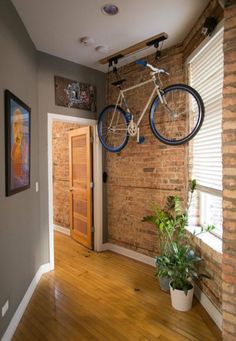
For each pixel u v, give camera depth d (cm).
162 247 278
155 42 272
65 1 210
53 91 319
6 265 185
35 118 287
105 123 380
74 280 290
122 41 283
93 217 393
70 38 275
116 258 358
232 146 169
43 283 282
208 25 214
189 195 275
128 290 267
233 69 167
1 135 178
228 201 171
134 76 343
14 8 213
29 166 250
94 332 200
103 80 384
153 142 319
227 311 173
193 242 252
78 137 423
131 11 227
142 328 205
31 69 271
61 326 207
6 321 184
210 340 192
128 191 359
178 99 287
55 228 516
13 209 203
